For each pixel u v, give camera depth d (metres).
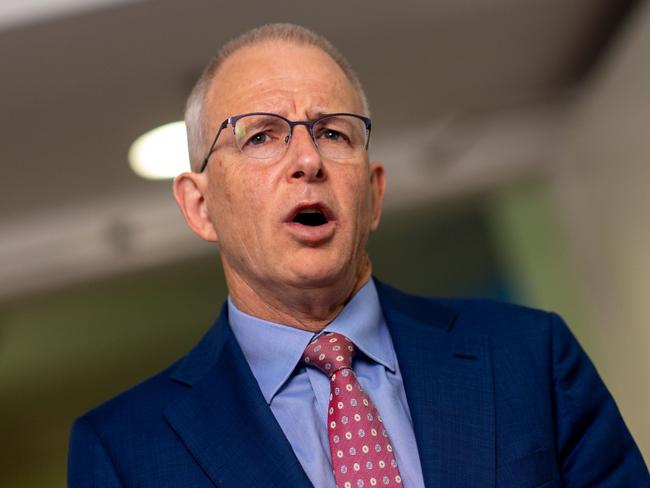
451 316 2.97
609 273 7.44
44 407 12.73
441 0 5.66
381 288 3.05
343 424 2.58
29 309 11.37
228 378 2.77
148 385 2.88
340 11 5.51
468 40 6.32
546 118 7.86
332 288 2.73
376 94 7.02
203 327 12.20
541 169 8.39
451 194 8.72
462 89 7.28
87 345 12.18
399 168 8.18
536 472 2.53
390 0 5.51
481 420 2.60
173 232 8.59
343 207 2.72
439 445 2.55
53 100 5.98
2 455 12.80
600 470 2.64
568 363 2.78
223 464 2.55
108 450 2.63
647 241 6.25
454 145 8.03
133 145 7.02
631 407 7.52
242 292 2.90
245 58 2.93
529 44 6.57
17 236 8.32
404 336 2.85
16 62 5.38
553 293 9.16
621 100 6.32
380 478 2.50
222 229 2.89
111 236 8.44
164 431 2.66
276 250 2.70
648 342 6.71
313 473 2.54
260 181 2.74
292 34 2.97
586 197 7.67
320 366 2.72
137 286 10.38
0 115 6.10
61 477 12.84
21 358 12.23
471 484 2.49
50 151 6.88
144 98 6.14
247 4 5.17
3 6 4.93
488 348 2.79
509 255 9.65
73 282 8.98
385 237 10.90
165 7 5.05
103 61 5.53
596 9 6.12
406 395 2.73
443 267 11.09
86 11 4.97
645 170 5.98
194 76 5.87
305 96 2.81
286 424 2.66
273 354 2.79
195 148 3.02
